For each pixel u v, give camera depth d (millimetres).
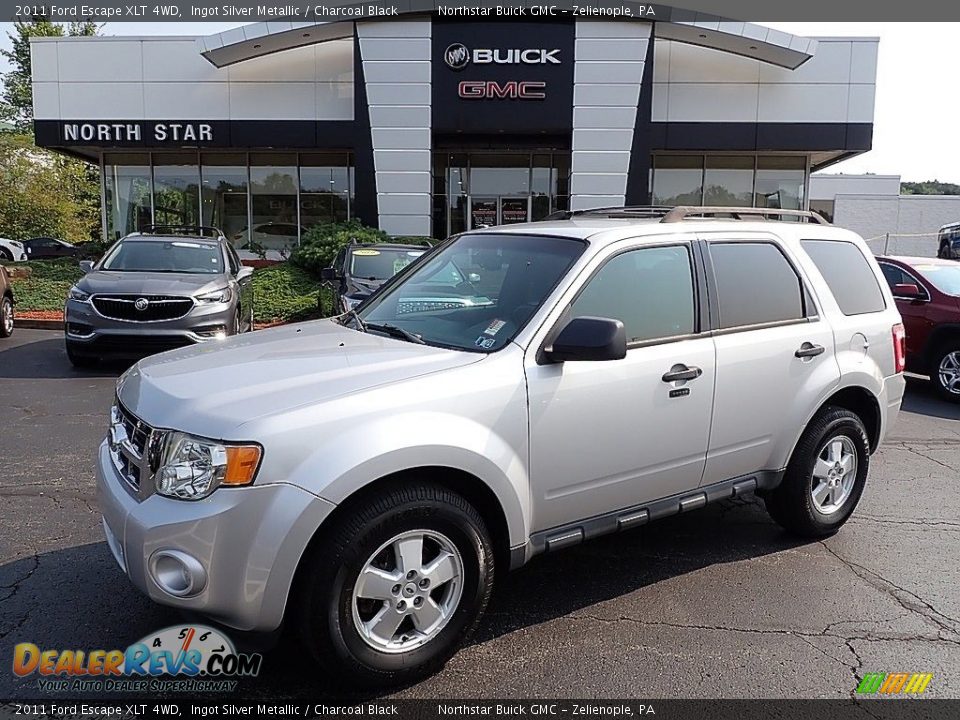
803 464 4621
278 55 20984
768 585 4211
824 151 21188
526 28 19453
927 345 9688
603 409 3627
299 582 2971
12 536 4582
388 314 4207
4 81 52906
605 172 19844
